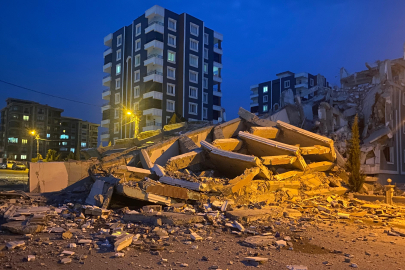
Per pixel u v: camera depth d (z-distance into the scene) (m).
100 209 9.17
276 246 6.46
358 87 26.05
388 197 13.12
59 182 14.48
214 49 56.03
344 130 21.98
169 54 49.16
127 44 52.97
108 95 55.47
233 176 15.27
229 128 19.27
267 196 12.34
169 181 11.52
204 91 52.91
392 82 22.95
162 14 48.47
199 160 14.37
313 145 16.50
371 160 20.58
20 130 81.12
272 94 69.50
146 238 6.94
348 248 6.44
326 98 25.95
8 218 8.12
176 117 39.03
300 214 10.19
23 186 17.98
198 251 6.07
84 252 5.86
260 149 15.48
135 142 25.61
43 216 7.71
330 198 13.34
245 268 5.14
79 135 91.94
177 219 8.02
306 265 5.32
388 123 22.05
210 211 9.48
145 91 48.06
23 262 5.25
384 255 5.95
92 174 14.29
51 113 87.81
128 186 9.78
